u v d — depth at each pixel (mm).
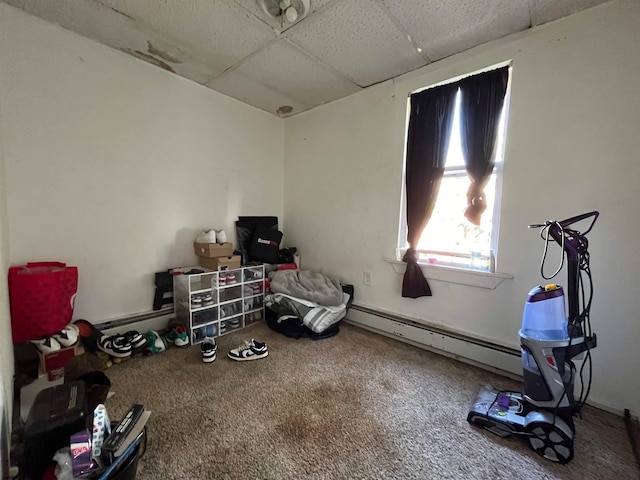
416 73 2162
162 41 1868
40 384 1519
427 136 2115
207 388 1625
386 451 1212
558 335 1275
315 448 1218
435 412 1467
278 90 2537
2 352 944
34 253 1710
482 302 1930
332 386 1678
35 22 1643
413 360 2004
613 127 1444
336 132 2736
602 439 1302
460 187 2033
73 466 855
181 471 1087
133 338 1929
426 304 2211
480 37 1769
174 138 2320
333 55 1996
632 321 1435
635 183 1402
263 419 1385
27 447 914
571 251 1249
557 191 1612
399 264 2336
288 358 2008
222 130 2645
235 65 2146
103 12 1609
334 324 2436
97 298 1989
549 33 1599
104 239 1995
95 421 947
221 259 2348
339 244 2775
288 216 3246
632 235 1419
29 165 1668
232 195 2777
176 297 2297
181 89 2332
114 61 1961
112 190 2012
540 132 1650
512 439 1293
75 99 1813
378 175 2445
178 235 2400
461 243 2049
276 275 2729
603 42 1451
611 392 1495
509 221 1781
